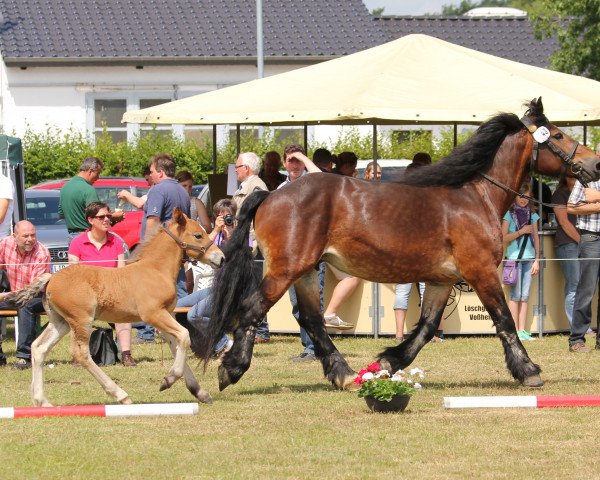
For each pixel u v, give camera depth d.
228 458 7.89
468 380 11.43
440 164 10.51
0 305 12.73
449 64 14.09
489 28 38.09
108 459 7.88
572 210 13.50
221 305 10.35
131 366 12.77
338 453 8.03
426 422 9.09
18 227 12.91
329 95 13.47
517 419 9.20
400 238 10.30
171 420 9.23
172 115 14.20
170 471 7.55
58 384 11.40
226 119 13.78
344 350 14.07
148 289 9.68
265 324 14.98
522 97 13.28
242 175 13.81
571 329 14.09
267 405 9.89
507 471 7.53
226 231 13.78
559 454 7.99
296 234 10.23
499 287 10.48
